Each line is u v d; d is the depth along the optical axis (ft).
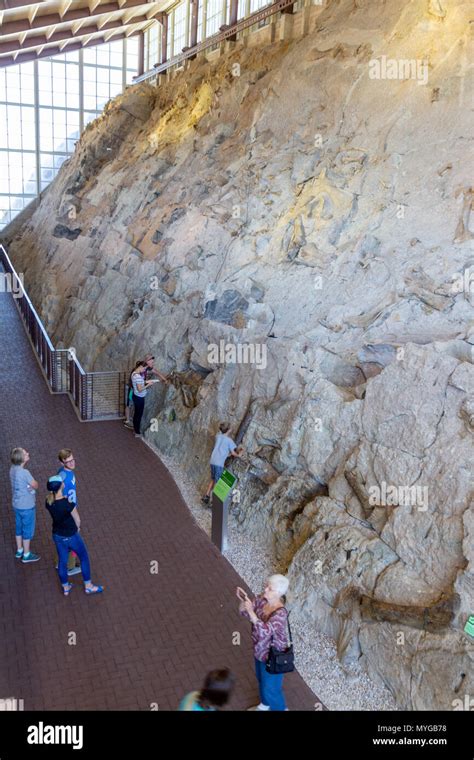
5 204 100.83
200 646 21.90
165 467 35.45
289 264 37.29
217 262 43.16
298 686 20.34
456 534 19.81
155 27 88.17
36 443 37.60
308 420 26.73
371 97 38.73
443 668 18.31
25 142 99.55
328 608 22.35
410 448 22.41
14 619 22.75
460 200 30.19
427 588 20.07
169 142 65.98
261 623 17.53
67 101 100.17
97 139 81.10
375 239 32.91
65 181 85.97
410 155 34.12
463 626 18.53
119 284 53.11
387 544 21.72
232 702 19.42
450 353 23.90
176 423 37.19
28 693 19.49
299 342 30.81
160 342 41.91
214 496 27.71
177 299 43.96
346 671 20.61
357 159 36.99
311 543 23.91
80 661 20.92
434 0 35.47
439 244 29.81
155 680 20.25
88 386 41.55
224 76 60.08
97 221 67.97
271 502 27.76
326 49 45.06
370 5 42.98
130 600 24.14
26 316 61.16
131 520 29.78
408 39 37.52
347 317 30.53
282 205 41.57
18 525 25.66
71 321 56.85
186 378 38.34
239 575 25.99
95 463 35.50
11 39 69.72
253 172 46.01
